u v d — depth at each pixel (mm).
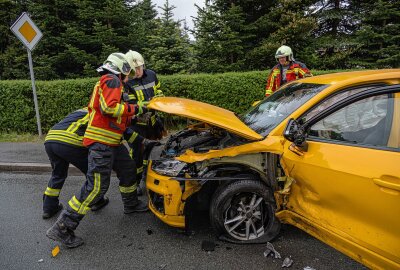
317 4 11836
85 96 7484
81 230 3385
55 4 11070
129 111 2959
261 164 2871
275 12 10125
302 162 2584
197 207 3137
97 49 11477
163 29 12906
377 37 10367
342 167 2326
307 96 2926
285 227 3307
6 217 3727
